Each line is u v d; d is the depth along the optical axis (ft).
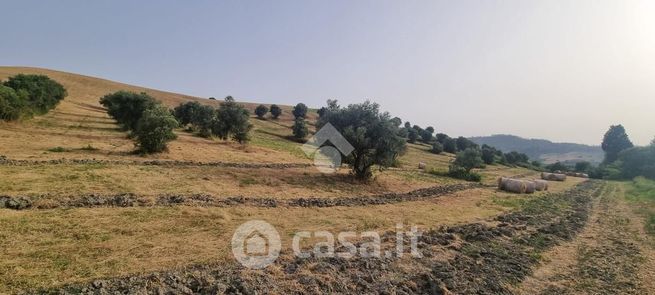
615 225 56.80
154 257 28.14
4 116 99.30
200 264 27.43
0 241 28.32
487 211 62.85
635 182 164.45
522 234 45.85
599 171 228.63
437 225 48.08
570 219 60.08
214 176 65.51
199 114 153.58
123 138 106.11
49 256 26.48
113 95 123.44
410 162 181.37
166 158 78.33
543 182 112.88
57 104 156.35
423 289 26.73
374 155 81.51
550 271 32.58
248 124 131.34
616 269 33.60
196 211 42.63
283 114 310.24
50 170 54.13
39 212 36.88
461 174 127.03
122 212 39.73
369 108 83.92
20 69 244.63
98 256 27.40
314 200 57.88
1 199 38.65
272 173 77.41
